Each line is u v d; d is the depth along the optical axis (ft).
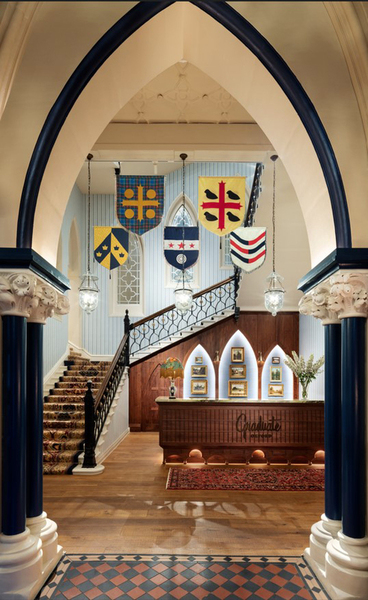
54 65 11.44
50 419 29.86
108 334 43.83
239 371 38.01
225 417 25.77
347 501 11.68
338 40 11.31
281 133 13.82
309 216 14.33
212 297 43.24
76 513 17.69
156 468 24.84
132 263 44.88
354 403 11.76
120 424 33.06
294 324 38.11
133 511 17.92
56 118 11.63
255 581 12.32
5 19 10.02
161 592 11.76
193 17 11.94
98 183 42.68
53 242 14.11
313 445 25.49
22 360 11.90
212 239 44.42
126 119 20.24
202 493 20.25
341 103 11.78
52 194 13.15
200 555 13.97
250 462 26.32
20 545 11.35
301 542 14.98
